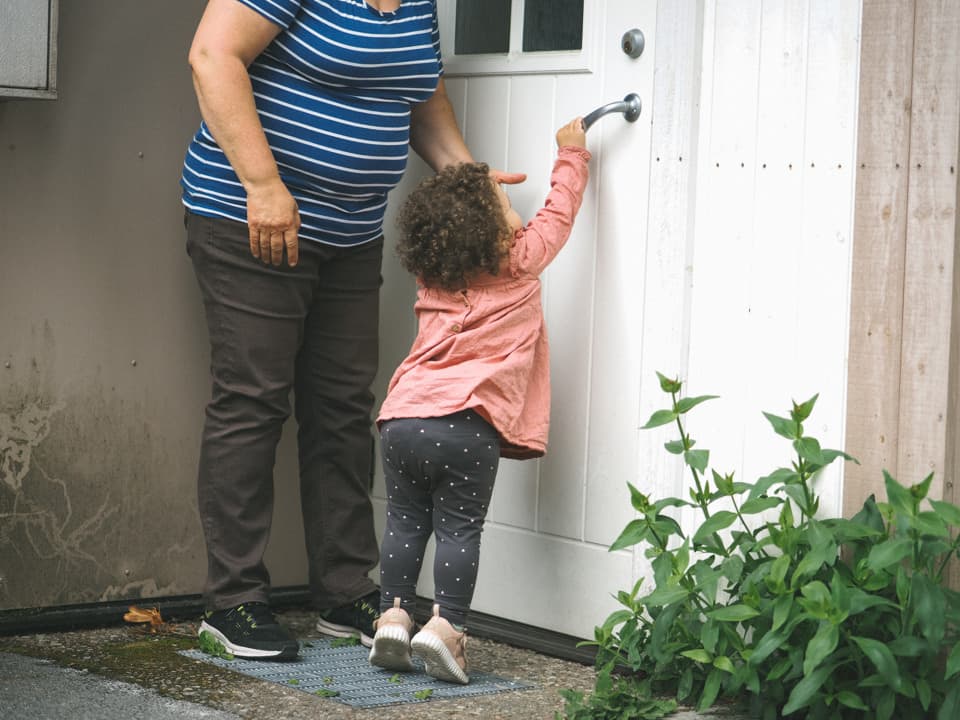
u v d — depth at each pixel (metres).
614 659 2.95
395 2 3.16
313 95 3.11
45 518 3.41
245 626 3.20
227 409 3.24
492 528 3.54
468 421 3.03
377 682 3.04
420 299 3.18
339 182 3.19
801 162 2.96
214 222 3.18
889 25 2.82
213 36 2.97
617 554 3.27
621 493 3.26
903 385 2.82
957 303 2.78
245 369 3.21
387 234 3.77
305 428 3.51
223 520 3.25
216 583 3.25
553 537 3.41
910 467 2.81
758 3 3.02
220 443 3.23
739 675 2.70
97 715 2.68
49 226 3.37
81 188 3.41
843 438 2.90
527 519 3.46
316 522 3.50
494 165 3.53
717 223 3.10
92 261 3.44
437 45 3.29
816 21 2.93
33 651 3.20
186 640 3.36
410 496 3.14
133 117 3.49
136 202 3.51
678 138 3.14
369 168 3.20
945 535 2.50
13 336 3.33
